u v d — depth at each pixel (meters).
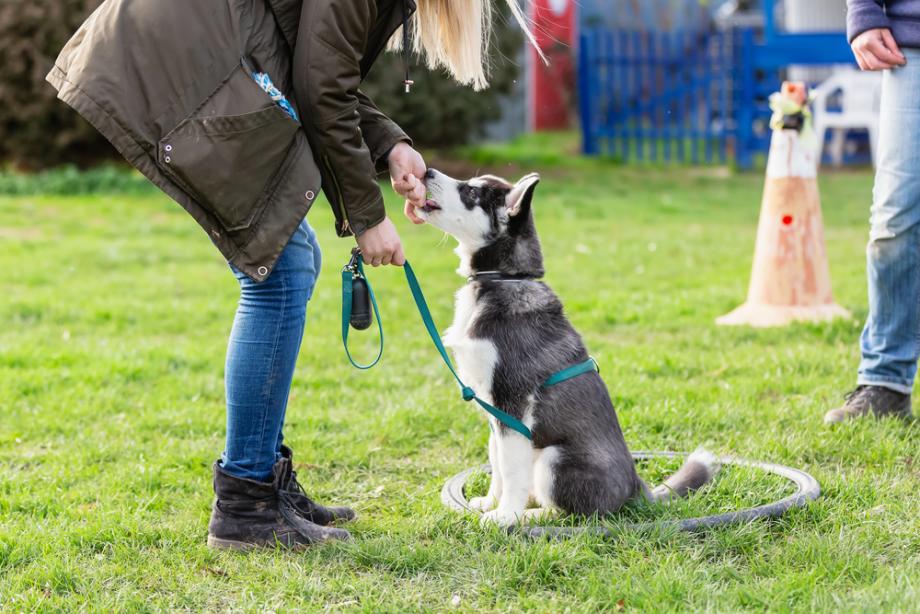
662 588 3.29
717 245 11.86
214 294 9.38
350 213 3.60
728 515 3.88
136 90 3.31
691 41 21.22
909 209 5.08
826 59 19.09
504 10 18.00
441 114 17.41
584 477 3.95
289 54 3.54
